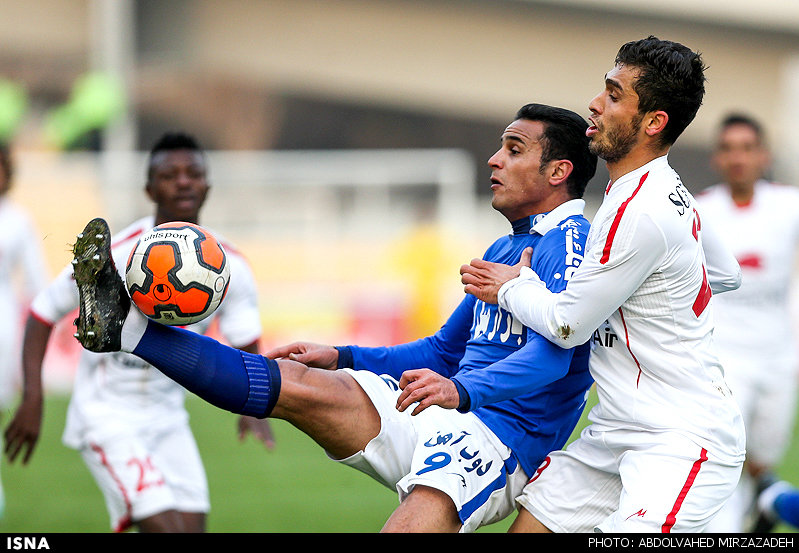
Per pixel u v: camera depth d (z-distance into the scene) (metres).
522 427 15.05
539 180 15.02
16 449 19.09
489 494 14.70
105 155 62.00
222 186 51.75
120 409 19.06
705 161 78.88
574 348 15.02
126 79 72.50
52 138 64.75
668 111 13.76
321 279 47.75
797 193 25.81
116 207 49.38
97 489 29.75
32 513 26.77
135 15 77.06
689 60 13.80
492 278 14.47
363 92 80.19
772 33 76.31
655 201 13.48
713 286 15.59
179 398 19.66
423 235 48.50
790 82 72.38
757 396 25.69
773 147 71.94
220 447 36.16
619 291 13.37
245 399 13.61
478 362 15.07
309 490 29.73
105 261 12.72
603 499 14.72
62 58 76.19
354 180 53.53
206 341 13.55
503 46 78.94
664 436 13.71
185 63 78.44
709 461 13.63
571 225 14.81
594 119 14.16
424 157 55.97
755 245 25.27
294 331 47.31
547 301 13.71
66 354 44.84
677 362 13.77
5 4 75.50
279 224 52.16
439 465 14.38
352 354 16.00
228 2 78.31
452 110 80.69
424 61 79.38
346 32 79.31
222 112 79.50
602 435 14.35
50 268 47.94
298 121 80.69
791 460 33.97
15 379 27.89
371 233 52.31
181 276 13.07
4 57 75.44
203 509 19.61
